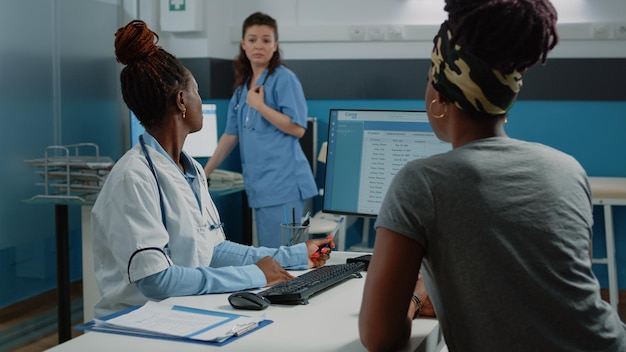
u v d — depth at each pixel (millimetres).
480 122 1344
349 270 2033
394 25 4973
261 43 4129
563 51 4766
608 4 4695
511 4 1253
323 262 2219
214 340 1489
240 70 4309
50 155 4215
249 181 4262
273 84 4152
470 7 1276
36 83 4113
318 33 5098
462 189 1261
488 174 1273
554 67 4770
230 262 2160
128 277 1828
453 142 1378
